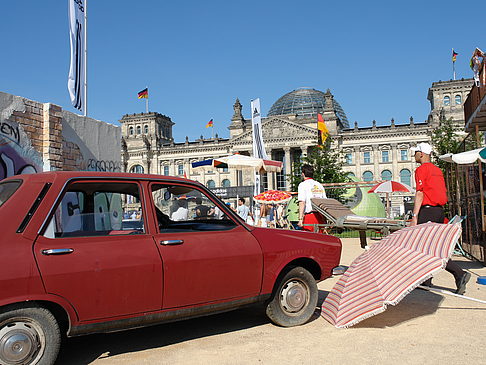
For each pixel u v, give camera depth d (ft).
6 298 11.78
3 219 12.66
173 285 14.79
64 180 13.94
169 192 16.44
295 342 15.93
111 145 38.99
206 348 15.38
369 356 14.33
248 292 16.71
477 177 39.55
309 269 19.67
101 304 13.37
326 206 27.84
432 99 284.41
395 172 277.64
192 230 16.63
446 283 27.37
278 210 75.10
